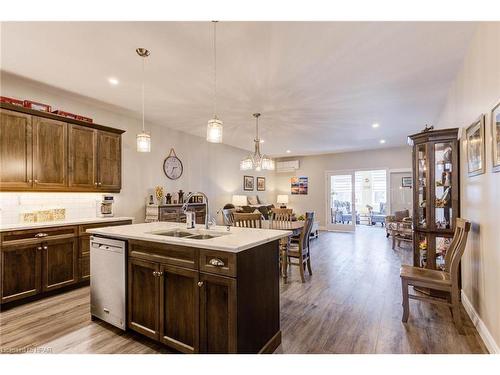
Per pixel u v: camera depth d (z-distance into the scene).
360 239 6.96
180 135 5.80
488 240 2.13
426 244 3.33
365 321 2.50
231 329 1.69
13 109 2.99
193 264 1.86
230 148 7.53
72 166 3.57
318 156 9.10
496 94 1.93
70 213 3.80
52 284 3.12
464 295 2.80
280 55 2.61
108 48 2.49
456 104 3.17
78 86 3.39
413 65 2.83
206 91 3.53
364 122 5.02
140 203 4.88
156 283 2.05
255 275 1.89
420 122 5.02
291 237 4.09
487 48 2.07
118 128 4.51
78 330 2.32
